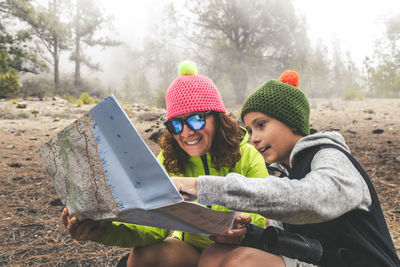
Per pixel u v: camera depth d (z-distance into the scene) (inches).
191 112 53.1
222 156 55.9
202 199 37.8
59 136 38.4
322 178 36.9
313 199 35.2
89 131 35.8
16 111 426.6
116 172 36.1
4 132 281.3
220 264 44.2
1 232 100.1
